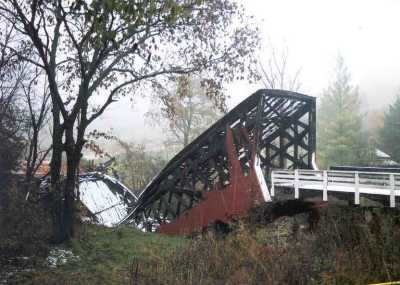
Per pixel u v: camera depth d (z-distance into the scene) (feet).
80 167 81.71
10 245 35.12
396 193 41.73
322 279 28.50
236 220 54.24
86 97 39.81
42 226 42.16
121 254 39.45
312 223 49.11
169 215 86.63
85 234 45.70
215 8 46.65
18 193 42.06
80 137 39.86
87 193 83.56
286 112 64.18
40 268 32.83
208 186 65.41
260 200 53.47
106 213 81.92
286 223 50.42
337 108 147.33
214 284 28.55
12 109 49.57
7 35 48.32
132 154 125.08
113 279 30.91
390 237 31.73
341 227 36.17
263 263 30.68
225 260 32.40
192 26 47.16
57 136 40.81
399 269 28.94
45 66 36.86
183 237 55.16
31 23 35.01
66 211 40.27
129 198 90.48
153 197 74.18
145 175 126.93
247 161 60.39
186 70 48.88
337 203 45.75
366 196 44.93
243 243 35.76
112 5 32.48
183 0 42.93
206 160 64.80
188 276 28.81
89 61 44.45
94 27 35.27
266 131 65.98
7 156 44.19
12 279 29.53
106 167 86.33
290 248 33.24
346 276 28.45
